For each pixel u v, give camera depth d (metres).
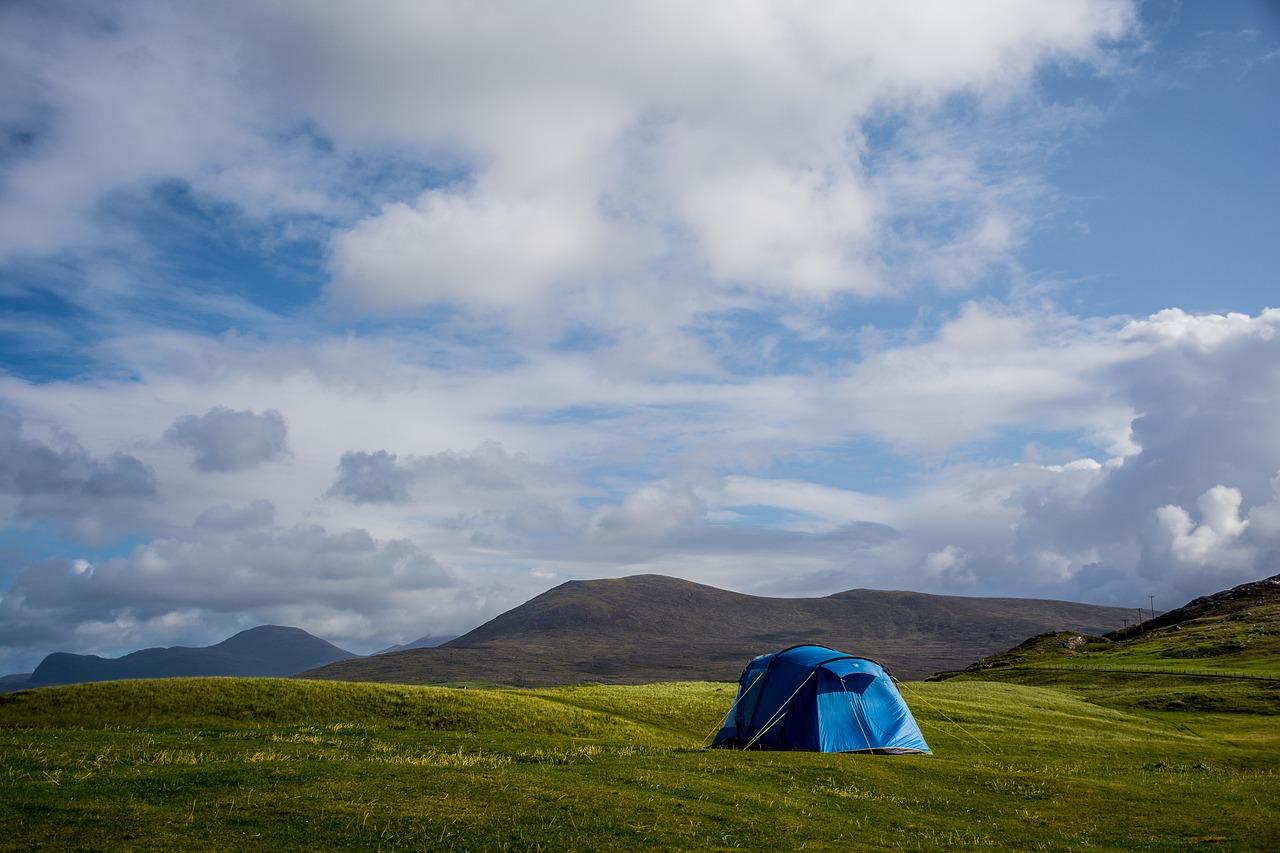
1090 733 56.84
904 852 19.44
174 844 17.00
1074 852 20.12
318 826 18.66
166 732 35.16
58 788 21.12
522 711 50.59
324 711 49.16
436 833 18.64
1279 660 113.19
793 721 37.09
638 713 54.88
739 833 20.22
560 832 19.27
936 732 51.03
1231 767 40.12
